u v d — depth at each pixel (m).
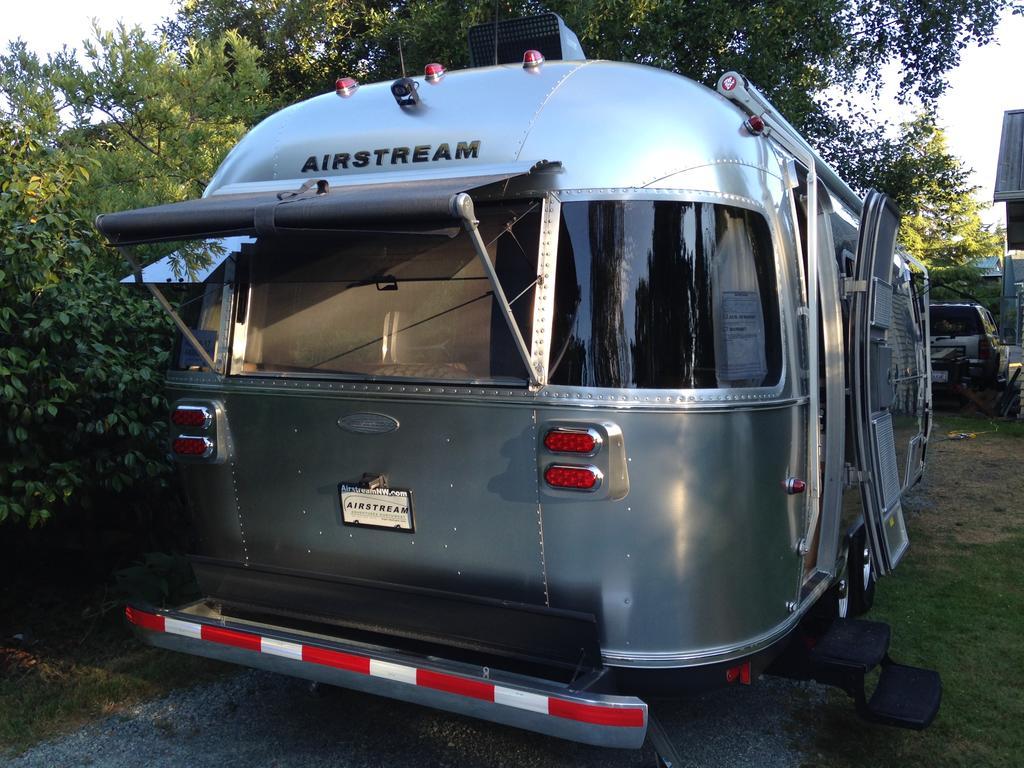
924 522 7.20
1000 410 13.88
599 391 2.73
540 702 2.62
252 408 3.32
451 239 2.99
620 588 2.79
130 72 6.44
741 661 2.96
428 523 3.00
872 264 3.94
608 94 3.02
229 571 3.45
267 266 3.35
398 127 3.20
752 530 2.96
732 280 2.96
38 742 3.57
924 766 3.43
